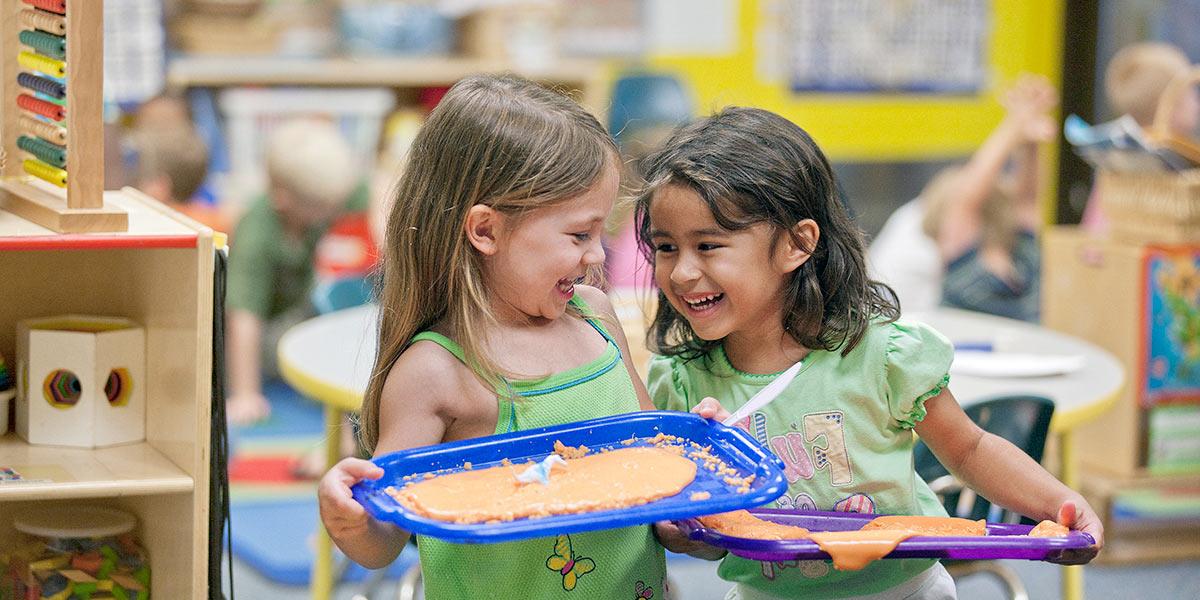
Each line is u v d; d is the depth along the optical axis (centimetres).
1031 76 513
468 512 125
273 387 468
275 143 444
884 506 154
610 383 151
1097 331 342
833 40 496
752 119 154
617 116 465
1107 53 498
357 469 129
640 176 162
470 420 143
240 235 445
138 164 432
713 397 161
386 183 449
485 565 144
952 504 218
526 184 139
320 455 388
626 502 128
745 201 148
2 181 193
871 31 498
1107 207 349
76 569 185
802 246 151
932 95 509
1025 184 495
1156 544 339
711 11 485
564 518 123
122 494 172
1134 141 323
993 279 457
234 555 328
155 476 175
